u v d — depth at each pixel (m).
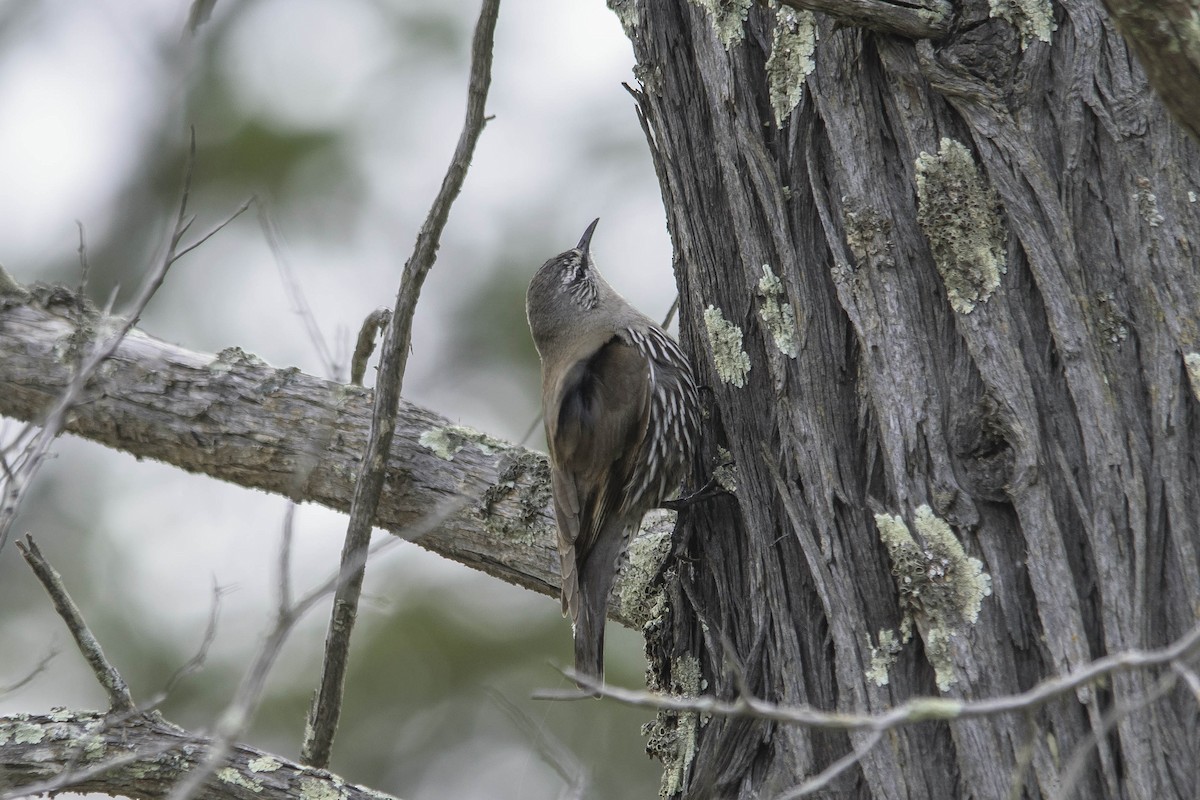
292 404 11.70
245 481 11.97
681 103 9.80
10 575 17.62
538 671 17.89
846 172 8.48
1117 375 7.54
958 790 7.31
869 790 7.59
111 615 17.50
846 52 8.60
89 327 12.41
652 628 9.89
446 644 17.97
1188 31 5.67
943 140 8.15
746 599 9.00
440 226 9.52
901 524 7.81
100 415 12.02
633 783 16.94
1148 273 7.61
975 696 7.32
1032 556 7.39
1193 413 7.37
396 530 11.57
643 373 11.45
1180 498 7.22
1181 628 7.02
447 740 17.44
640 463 11.12
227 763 9.01
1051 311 7.66
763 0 8.33
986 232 7.93
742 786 8.15
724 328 9.34
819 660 8.13
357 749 17.30
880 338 8.13
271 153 19.62
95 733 9.03
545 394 12.48
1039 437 7.54
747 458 8.98
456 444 11.51
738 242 9.21
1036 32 8.09
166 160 19.77
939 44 8.23
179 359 12.11
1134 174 7.77
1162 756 6.82
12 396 12.42
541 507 11.19
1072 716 7.07
